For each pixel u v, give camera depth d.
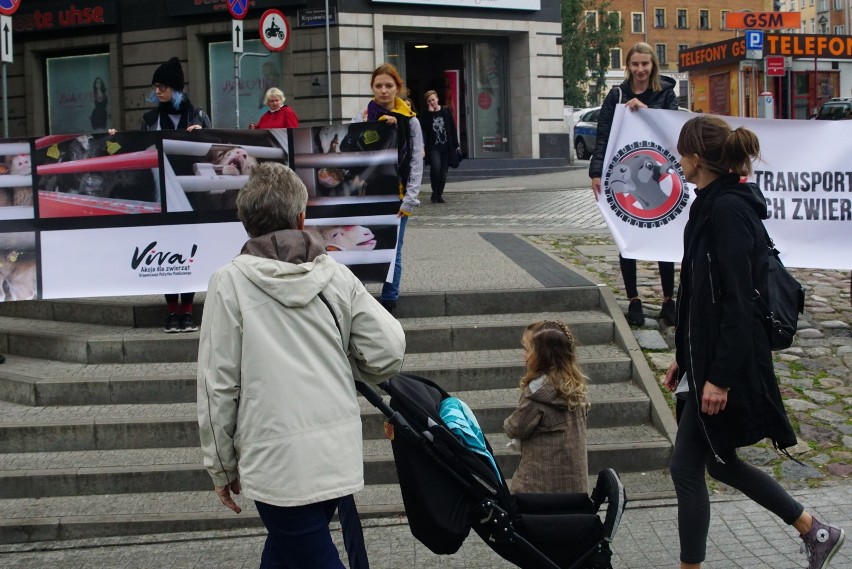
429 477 3.76
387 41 23.73
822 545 4.27
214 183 7.34
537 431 4.60
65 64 24.91
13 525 5.41
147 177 7.32
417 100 25.17
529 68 25.11
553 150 25.67
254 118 23.23
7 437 6.23
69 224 7.33
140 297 8.09
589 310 7.70
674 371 4.56
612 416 6.34
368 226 7.36
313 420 3.34
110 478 5.82
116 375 6.79
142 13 23.72
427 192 19.33
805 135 7.51
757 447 6.00
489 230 12.20
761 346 4.09
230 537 5.34
